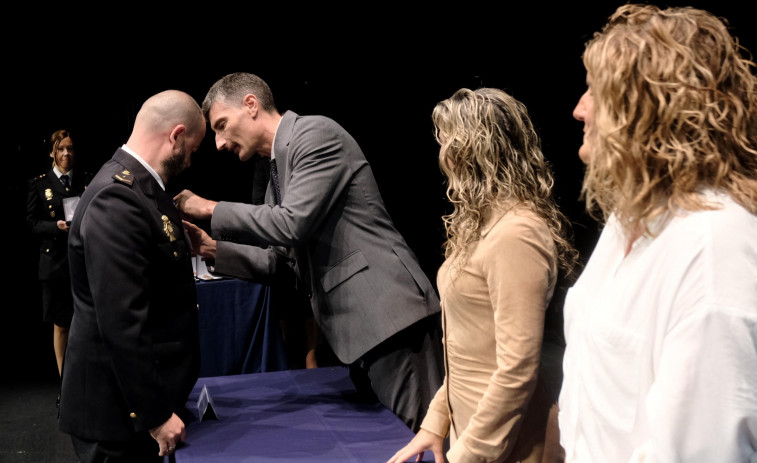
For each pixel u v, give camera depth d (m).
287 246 1.86
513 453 1.23
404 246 1.96
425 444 1.40
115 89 4.66
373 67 4.61
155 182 1.64
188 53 4.60
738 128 0.67
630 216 0.71
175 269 1.63
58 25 4.48
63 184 3.96
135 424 1.52
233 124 1.94
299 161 1.84
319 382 2.13
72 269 1.60
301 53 4.59
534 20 4.22
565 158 4.57
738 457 0.61
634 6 0.75
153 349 1.56
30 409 3.60
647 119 0.68
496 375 1.13
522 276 1.11
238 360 3.23
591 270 0.80
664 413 0.63
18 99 4.61
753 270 0.62
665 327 0.66
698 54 0.68
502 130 1.21
